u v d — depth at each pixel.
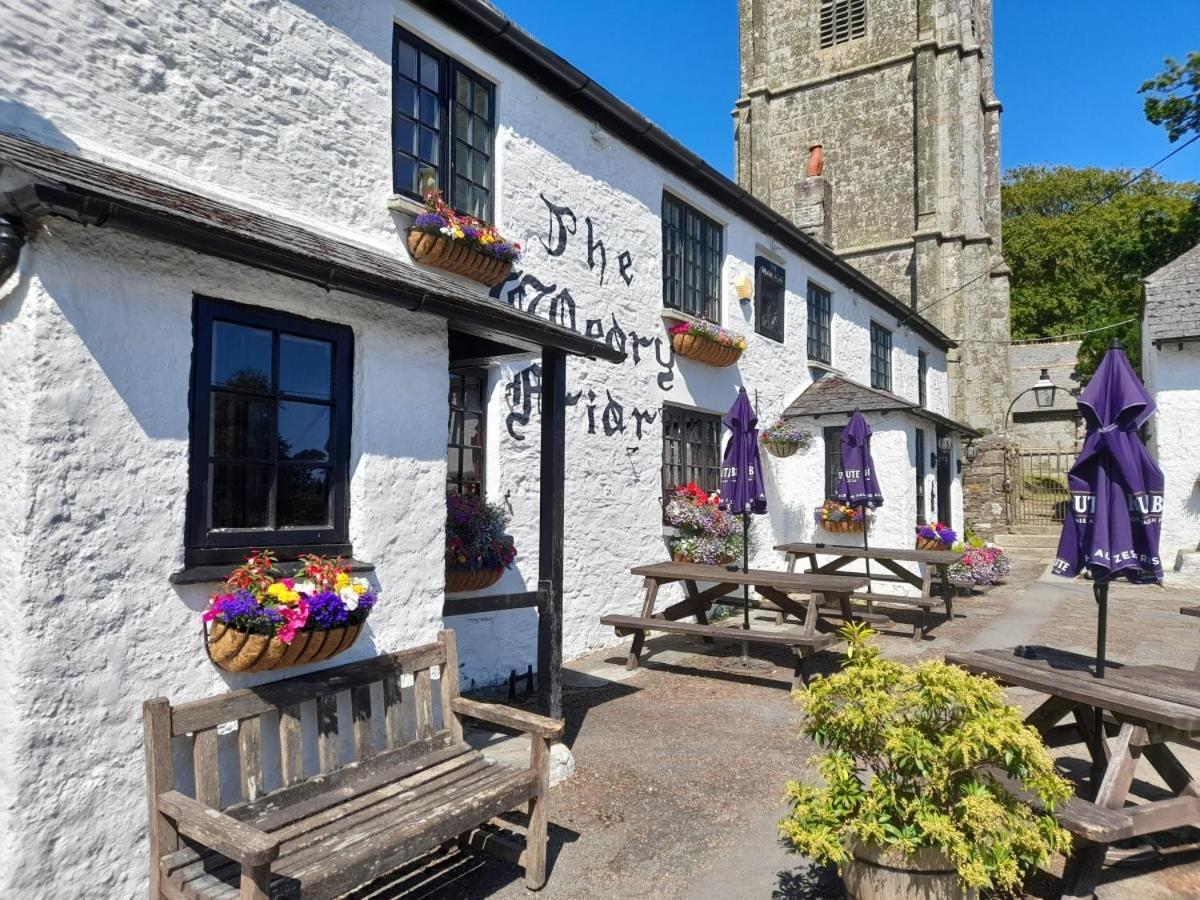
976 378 22.28
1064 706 4.13
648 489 8.46
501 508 6.27
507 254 6.10
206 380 3.15
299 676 3.30
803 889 3.29
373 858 2.65
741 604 9.40
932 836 2.61
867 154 24.36
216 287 3.12
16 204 2.38
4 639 2.47
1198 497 12.98
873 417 11.70
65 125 3.46
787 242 11.66
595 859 3.53
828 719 3.00
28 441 2.50
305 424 3.56
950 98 22.30
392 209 5.39
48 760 2.49
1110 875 3.42
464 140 6.38
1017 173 46.47
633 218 8.34
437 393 4.16
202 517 3.11
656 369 8.67
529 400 6.75
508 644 6.53
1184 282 13.56
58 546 2.56
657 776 4.50
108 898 2.62
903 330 16.80
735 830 3.83
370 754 3.39
